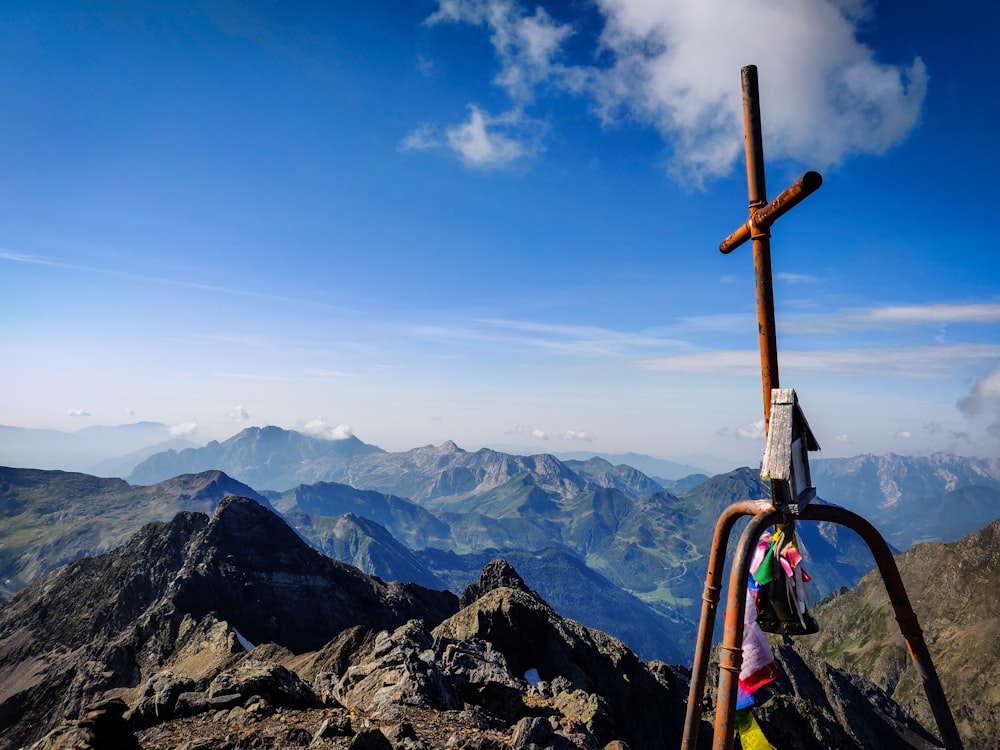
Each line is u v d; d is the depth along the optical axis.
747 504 6.47
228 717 19.64
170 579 197.62
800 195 5.56
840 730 89.19
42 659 170.12
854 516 6.36
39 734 119.94
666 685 94.38
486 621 78.50
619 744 23.41
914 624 6.43
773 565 6.50
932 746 177.12
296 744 17.30
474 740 18.97
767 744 6.22
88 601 193.00
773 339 6.43
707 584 6.78
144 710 20.05
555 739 19.23
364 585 187.88
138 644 137.62
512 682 34.12
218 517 187.12
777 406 6.24
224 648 125.62
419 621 40.53
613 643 93.38
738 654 5.91
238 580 168.00
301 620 166.25
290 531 195.12
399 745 17.36
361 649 82.94
